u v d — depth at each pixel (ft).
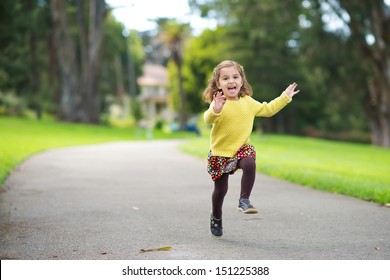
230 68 25.38
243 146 25.54
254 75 258.37
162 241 26.08
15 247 24.91
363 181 50.34
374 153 143.43
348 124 316.40
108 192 43.52
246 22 210.18
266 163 67.05
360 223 30.58
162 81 517.14
